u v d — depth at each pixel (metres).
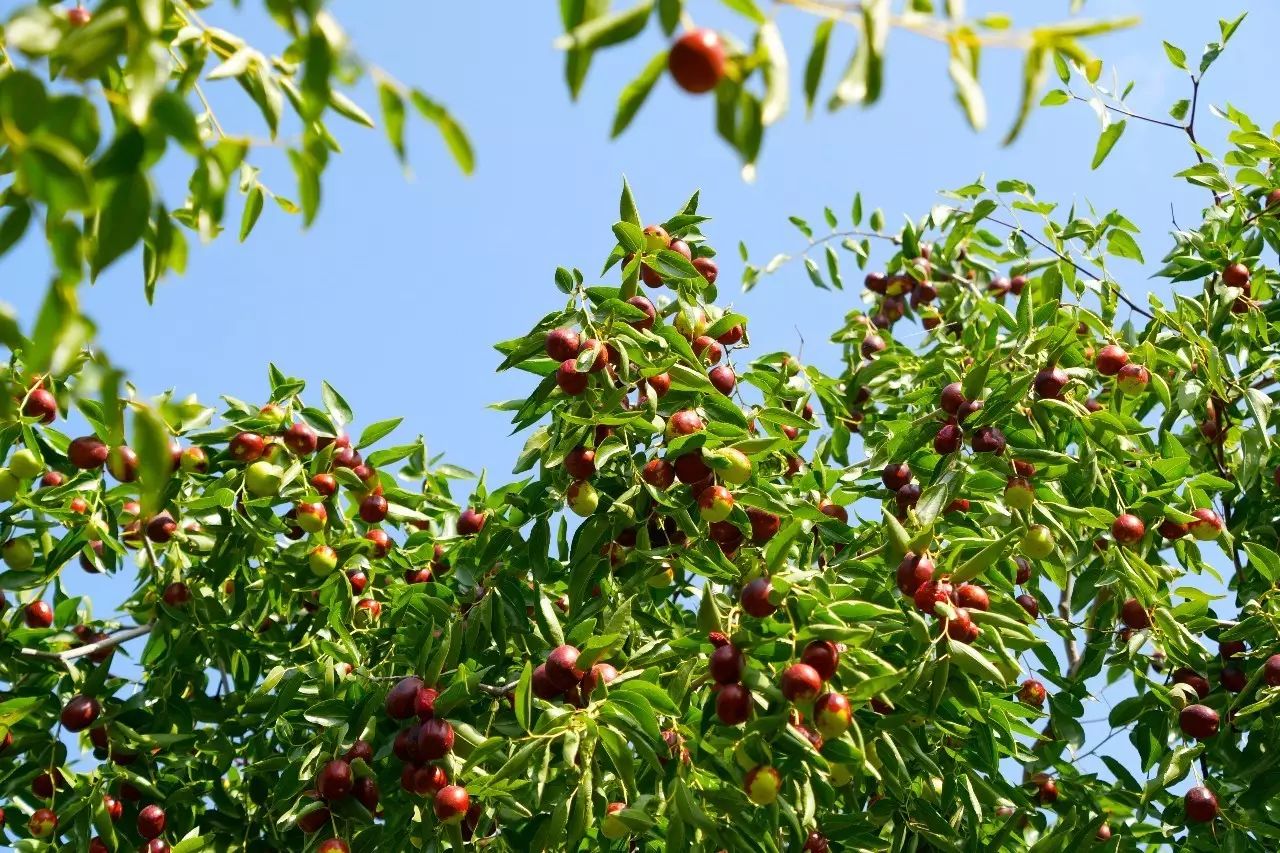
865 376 8.02
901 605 4.80
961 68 2.23
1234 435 6.71
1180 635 5.49
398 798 5.06
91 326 2.36
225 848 5.78
